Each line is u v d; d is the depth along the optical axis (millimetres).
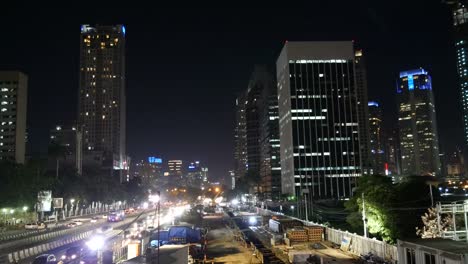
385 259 49188
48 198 137125
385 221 77312
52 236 86438
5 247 68375
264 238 83125
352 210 98562
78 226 115438
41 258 47594
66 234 90625
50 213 165750
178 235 62438
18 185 128125
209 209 171875
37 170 145750
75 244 71938
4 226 119938
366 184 86438
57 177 177000
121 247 54906
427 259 32781
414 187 80000
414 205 77938
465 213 60000
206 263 53531
